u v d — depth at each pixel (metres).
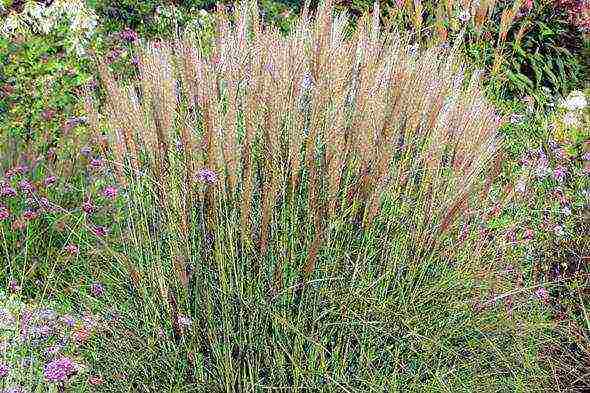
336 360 3.56
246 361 3.55
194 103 3.64
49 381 3.73
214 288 3.55
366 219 3.60
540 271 4.58
